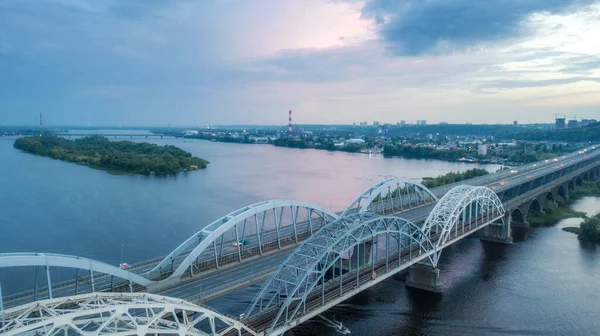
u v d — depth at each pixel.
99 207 172.50
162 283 76.31
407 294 101.50
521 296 100.44
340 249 78.56
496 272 115.69
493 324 87.44
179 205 179.50
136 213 164.00
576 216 180.50
